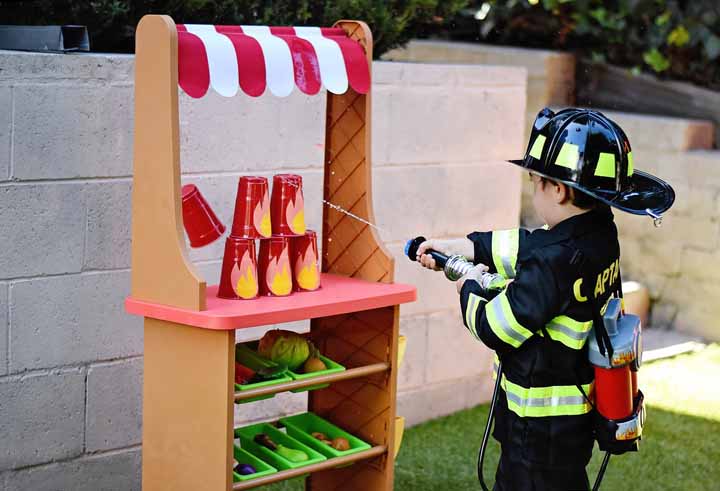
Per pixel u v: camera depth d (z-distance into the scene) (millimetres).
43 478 3168
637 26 6336
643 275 5855
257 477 2744
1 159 2959
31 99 2994
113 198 3207
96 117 3137
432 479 3699
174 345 2678
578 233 2652
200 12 3742
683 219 5660
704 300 5598
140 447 3391
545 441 2678
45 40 3186
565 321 2627
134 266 2711
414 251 2990
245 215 2779
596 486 2773
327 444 3035
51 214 3080
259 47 2707
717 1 6051
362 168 3043
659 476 3838
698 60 6258
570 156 2641
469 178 4266
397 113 3969
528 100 6398
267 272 2814
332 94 3105
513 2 6543
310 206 3756
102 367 3258
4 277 3008
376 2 4176
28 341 3082
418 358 4195
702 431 4281
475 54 6512
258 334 3691
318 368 2941
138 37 2611
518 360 2688
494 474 3768
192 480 2686
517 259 2875
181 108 3354
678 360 5203
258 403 3727
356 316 3104
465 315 2736
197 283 2561
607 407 2646
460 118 4191
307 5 4020
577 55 6543
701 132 5816
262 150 3580
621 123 5926
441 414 4324
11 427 3080
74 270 3152
